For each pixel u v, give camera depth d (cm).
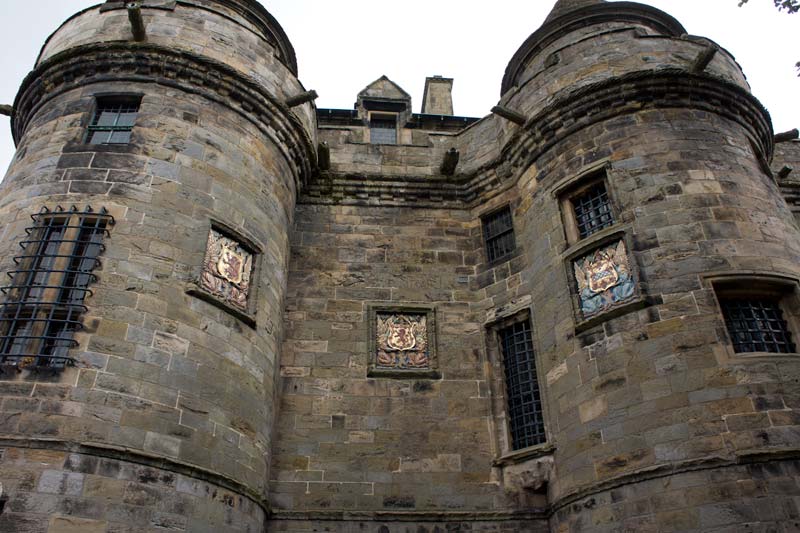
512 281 1559
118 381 1023
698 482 1023
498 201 1703
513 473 1345
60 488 912
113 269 1116
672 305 1187
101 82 1390
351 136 1850
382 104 2055
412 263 1650
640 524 1050
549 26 1848
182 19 1511
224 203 1317
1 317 1046
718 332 1135
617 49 1582
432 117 2070
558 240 1427
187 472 1021
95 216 1166
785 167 1870
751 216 1290
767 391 1065
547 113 1540
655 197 1316
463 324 1566
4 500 888
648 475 1070
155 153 1282
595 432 1180
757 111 1527
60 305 1055
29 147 1330
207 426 1088
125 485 953
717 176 1336
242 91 1459
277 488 1320
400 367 1494
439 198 1761
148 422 1018
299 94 1592
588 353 1253
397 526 1298
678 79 1451
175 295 1150
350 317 1552
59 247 1130
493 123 1820
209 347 1155
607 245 1327
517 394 1446
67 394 981
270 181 1471
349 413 1420
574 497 1173
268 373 1298
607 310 1251
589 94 1490
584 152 1469
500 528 1294
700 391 1089
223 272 1258
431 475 1363
